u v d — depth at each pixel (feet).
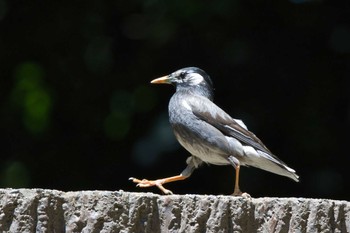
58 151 46.78
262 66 48.08
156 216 20.62
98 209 20.21
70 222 20.16
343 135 47.34
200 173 46.55
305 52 48.70
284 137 47.60
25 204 19.71
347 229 21.80
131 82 47.34
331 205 21.56
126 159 46.98
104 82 47.19
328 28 48.55
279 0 48.32
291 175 31.37
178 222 20.66
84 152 47.11
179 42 47.37
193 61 47.44
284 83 48.34
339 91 48.06
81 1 47.29
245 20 47.52
